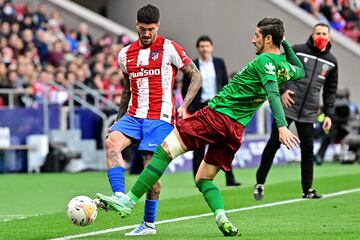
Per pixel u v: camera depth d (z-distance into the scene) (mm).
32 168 45000
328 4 66062
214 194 18250
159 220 21875
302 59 26250
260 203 25609
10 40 49375
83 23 58219
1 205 27797
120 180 18344
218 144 18188
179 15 60938
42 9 54719
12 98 45656
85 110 47188
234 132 17969
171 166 42281
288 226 20109
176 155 18094
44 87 46906
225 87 18156
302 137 26422
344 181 33250
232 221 21281
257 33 18391
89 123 47250
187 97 19219
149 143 18859
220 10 59625
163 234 19031
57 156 44781
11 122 44969
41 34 51531
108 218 22359
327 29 26234
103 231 19828
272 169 42625
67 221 22094
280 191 29578
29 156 45031
